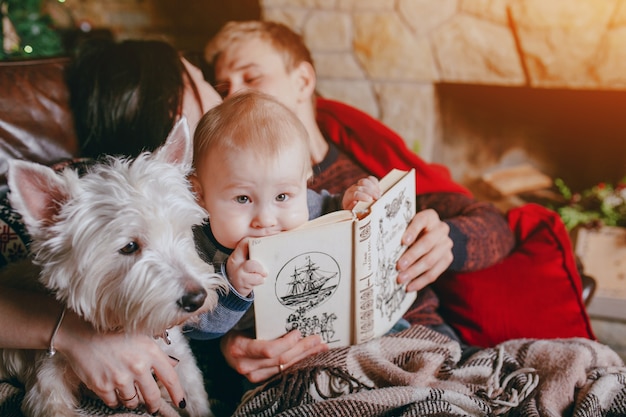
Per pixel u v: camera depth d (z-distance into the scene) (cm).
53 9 274
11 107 129
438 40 233
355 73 245
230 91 150
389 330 124
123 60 134
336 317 108
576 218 243
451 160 275
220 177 100
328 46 242
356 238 99
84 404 101
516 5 220
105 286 87
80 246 85
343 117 167
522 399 106
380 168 162
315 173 151
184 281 86
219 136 100
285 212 102
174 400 99
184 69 138
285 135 99
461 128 267
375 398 97
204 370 123
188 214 94
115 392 95
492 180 267
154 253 88
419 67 240
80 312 88
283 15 240
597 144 263
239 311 99
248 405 104
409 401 98
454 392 101
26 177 84
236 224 101
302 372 105
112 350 92
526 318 139
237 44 153
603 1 212
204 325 101
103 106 131
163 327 87
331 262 100
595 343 121
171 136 99
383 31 236
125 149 132
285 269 98
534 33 222
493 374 111
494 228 144
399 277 117
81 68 137
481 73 235
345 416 95
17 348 99
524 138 267
